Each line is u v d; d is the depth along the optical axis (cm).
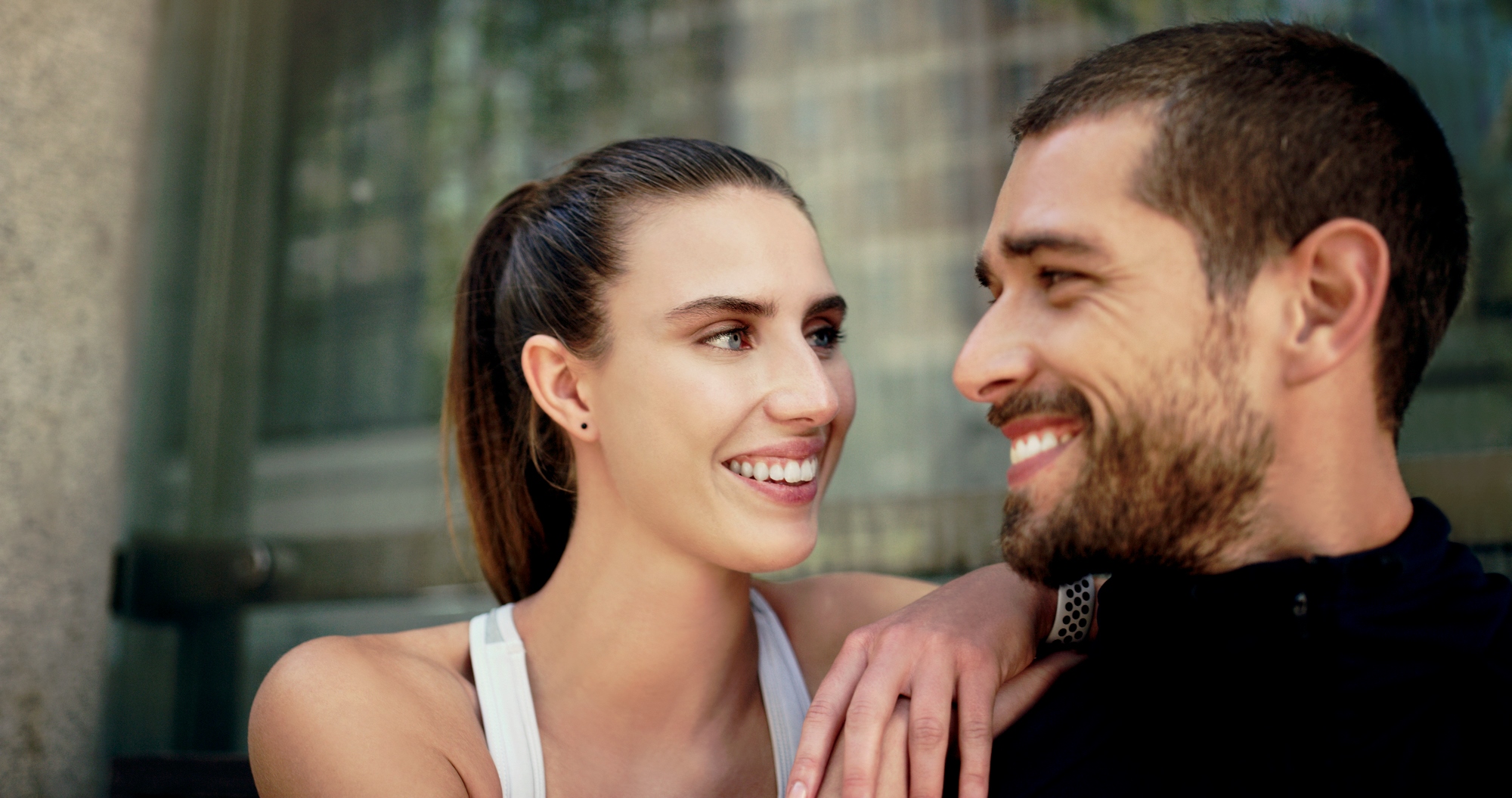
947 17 259
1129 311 89
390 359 275
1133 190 89
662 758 126
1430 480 191
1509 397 201
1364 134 88
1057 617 114
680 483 119
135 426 275
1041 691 105
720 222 123
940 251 254
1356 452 89
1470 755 82
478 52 285
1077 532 92
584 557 129
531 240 138
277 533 271
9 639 194
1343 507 89
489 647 130
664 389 120
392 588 256
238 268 283
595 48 281
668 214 125
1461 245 97
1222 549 90
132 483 273
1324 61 90
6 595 194
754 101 271
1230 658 88
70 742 203
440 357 273
